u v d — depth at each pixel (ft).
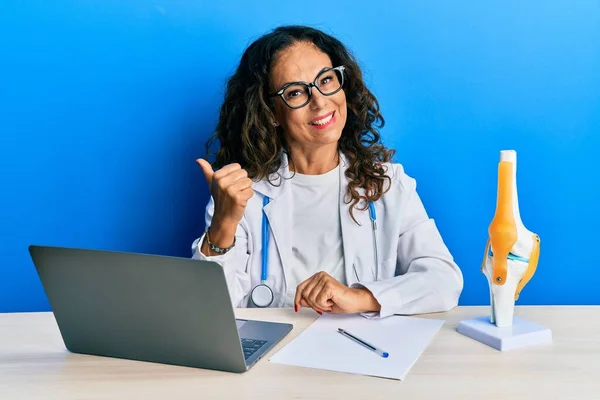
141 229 6.33
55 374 3.20
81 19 5.96
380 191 5.31
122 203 6.28
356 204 5.33
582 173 6.20
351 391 2.94
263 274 5.27
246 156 5.44
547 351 3.41
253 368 3.24
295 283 5.36
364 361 3.29
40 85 6.03
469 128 6.17
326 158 5.34
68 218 6.24
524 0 5.97
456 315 4.14
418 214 5.41
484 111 6.14
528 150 6.17
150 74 6.08
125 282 3.13
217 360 3.19
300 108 5.06
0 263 6.25
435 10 6.01
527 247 3.54
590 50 6.02
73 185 6.20
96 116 6.11
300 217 5.40
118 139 6.17
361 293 4.09
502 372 3.14
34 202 6.19
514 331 3.54
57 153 6.14
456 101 6.14
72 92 6.06
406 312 4.13
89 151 6.16
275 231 5.30
